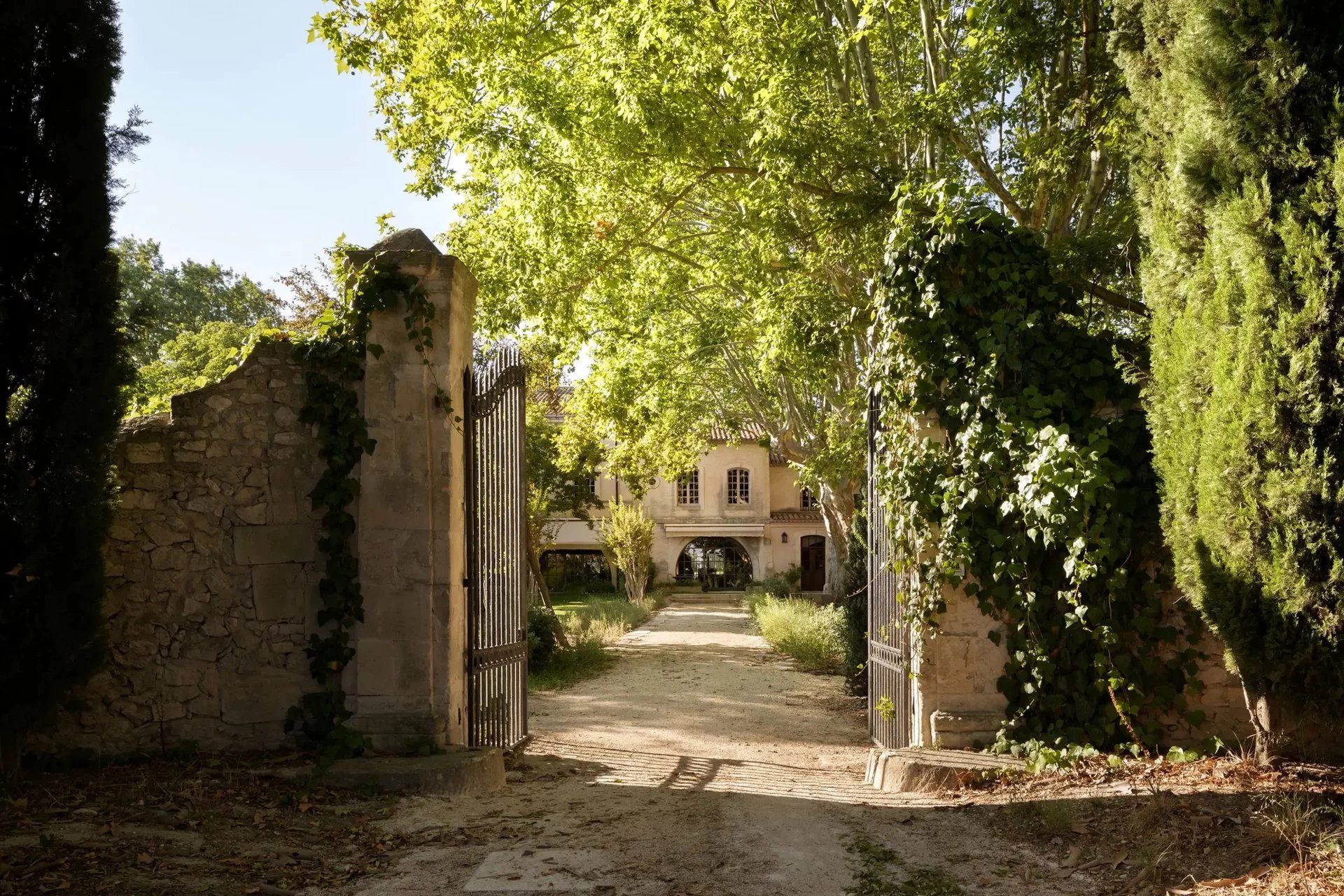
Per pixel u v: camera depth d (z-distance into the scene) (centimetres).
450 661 618
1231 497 487
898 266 642
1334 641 464
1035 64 841
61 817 453
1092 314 768
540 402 2620
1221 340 494
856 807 524
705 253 1451
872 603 744
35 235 522
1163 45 546
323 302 1588
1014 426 591
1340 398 461
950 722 602
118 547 610
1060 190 888
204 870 397
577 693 1137
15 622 506
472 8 1153
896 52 1046
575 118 1097
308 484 630
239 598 620
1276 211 478
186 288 4034
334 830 475
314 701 609
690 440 2316
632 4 995
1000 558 597
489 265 1221
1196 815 435
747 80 955
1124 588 585
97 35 544
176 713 608
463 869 417
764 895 383
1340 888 337
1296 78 471
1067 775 541
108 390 542
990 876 398
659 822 500
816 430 1769
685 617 2539
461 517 648
